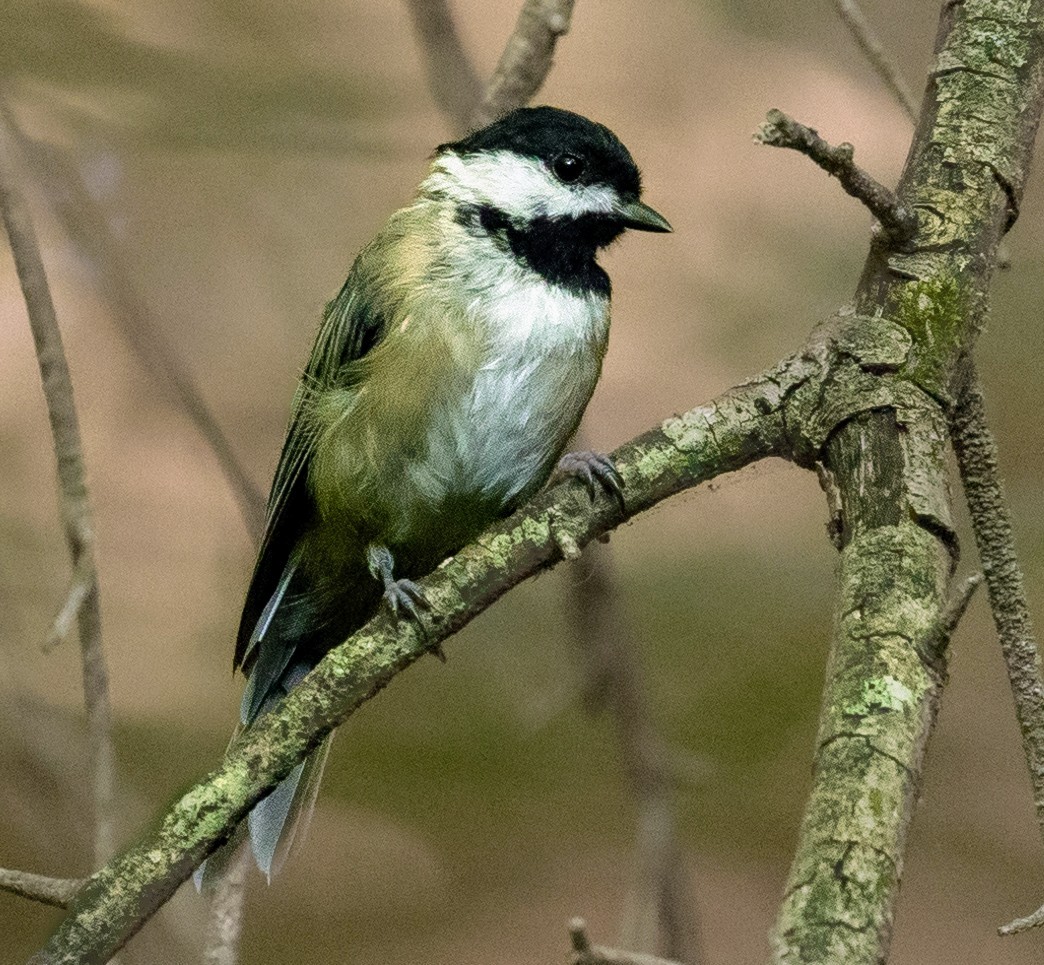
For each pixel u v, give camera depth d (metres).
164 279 10.99
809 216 10.73
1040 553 9.59
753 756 10.22
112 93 9.76
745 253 10.67
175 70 9.83
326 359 7.13
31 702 9.40
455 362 6.79
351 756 10.60
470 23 11.44
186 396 7.68
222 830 4.67
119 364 10.74
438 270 6.88
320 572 7.43
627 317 10.62
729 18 11.38
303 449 7.16
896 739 3.73
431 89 9.02
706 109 11.10
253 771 4.73
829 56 11.29
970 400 4.91
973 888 10.59
